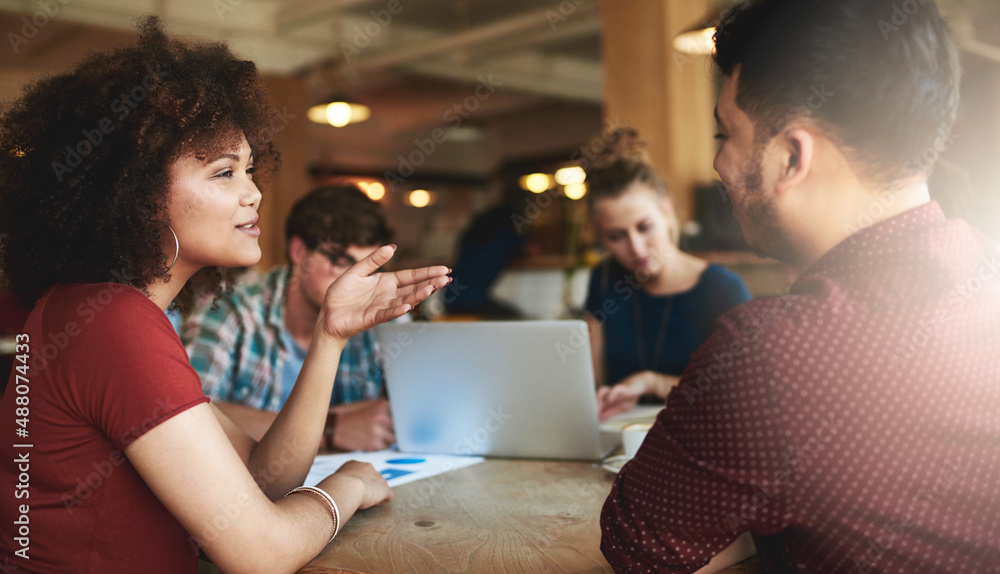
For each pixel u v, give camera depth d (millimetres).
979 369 718
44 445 915
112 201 954
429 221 11867
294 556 939
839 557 730
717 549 779
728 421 731
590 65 9961
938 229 752
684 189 4727
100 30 6770
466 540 1018
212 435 910
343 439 1658
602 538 857
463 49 8484
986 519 712
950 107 752
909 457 702
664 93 4766
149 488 915
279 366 1984
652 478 795
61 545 914
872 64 723
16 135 1003
